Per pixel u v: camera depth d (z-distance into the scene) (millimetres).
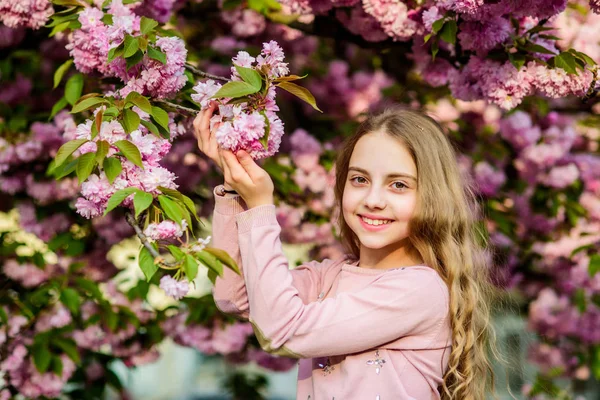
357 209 2139
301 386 2223
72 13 2709
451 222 2182
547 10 2578
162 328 4078
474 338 2262
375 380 2035
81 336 3861
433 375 2113
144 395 10992
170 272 3764
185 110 2203
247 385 5219
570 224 4812
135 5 2883
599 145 5156
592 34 4016
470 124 4844
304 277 2322
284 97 4723
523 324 4969
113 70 2215
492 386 2428
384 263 2223
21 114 3742
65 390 4164
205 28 4516
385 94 4672
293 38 4590
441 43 3082
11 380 3744
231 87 1901
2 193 4121
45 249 4289
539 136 4578
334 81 4926
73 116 3570
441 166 2184
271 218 2047
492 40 2662
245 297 2189
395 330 2035
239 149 1984
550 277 4926
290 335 1971
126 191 1866
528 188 4734
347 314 2006
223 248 2139
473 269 2355
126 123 2018
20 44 3809
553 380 4961
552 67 2701
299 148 4246
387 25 3016
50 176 3807
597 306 4863
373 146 2141
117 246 4301
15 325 3646
